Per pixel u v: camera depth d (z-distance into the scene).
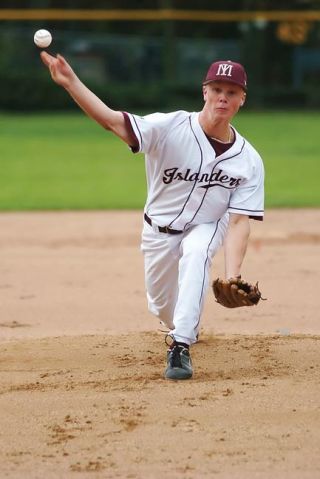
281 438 14.42
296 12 113.56
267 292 27.47
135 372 18.05
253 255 33.56
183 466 13.48
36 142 77.25
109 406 15.88
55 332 22.69
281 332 22.23
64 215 43.16
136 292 27.70
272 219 41.66
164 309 19.08
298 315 24.58
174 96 107.81
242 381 17.19
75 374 18.03
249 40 115.19
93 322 23.86
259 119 98.50
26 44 111.12
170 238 18.02
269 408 15.66
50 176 57.84
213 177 17.36
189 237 17.72
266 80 120.00
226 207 17.86
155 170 17.55
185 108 106.56
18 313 24.98
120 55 113.62
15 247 35.41
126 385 17.09
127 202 47.09
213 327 23.09
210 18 105.00
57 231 38.78
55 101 108.25
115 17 101.88
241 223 17.72
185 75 116.25
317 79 120.38
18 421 15.30
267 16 105.62
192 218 17.78
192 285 17.33
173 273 18.44
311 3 115.31
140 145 16.78
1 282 29.16
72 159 66.56
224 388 16.75
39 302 26.39
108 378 17.66
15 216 42.91
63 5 124.75
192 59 116.56
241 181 17.55
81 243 36.16
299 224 40.25
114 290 27.97
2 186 53.38
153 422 15.08
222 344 20.28
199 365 18.45
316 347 19.92
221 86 16.84
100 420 15.23
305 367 18.22
